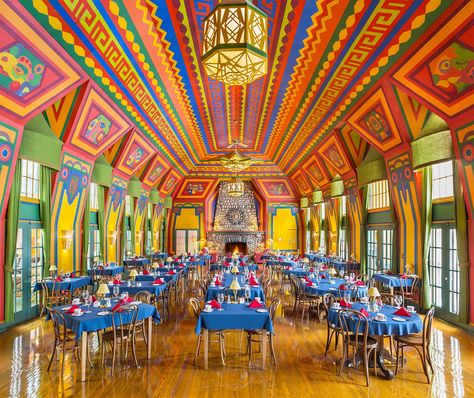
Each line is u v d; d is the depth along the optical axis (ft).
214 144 58.13
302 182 67.00
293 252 75.10
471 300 24.18
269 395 15.21
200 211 75.66
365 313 17.57
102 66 24.14
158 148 47.16
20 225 27.02
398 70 22.61
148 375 17.26
